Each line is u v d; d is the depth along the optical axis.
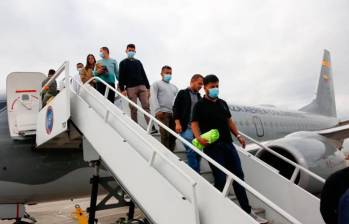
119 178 3.42
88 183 6.14
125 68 4.88
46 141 4.61
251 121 11.01
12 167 5.51
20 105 5.59
